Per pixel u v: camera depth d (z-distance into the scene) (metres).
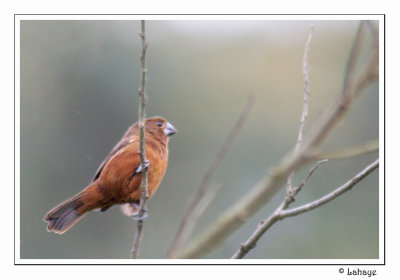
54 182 12.43
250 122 14.23
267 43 14.71
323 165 12.23
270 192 2.77
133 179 8.07
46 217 8.31
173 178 13.77
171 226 13.36
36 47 12.35
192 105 14.21
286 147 13.86
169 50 14.38
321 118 2.83
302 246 11.54
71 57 12.75
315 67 13.59
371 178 11.89
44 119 12.49
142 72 5.20
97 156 12.77
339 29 13.75
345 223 11.75
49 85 12.55
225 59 14.66
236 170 13.73
